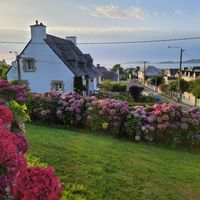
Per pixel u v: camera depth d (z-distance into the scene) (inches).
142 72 3796.8
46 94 460.4
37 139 297.4
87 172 210.5
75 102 434.6
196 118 385.4
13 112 141.7
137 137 390.3
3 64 2023.9
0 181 78.4
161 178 228.5
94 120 421.4
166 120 383.2
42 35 1289.4
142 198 185.3
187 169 268.2
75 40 1640.0
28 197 69.6
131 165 250.1
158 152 331.9
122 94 1727.4
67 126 439.2
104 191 185.5
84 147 290.7
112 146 321.7
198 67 2871.6
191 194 205.2
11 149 79.7
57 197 73.4
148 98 1664.6
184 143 385.4
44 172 74.2
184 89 2064.5
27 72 1318.9
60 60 1291.8
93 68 1728.6
